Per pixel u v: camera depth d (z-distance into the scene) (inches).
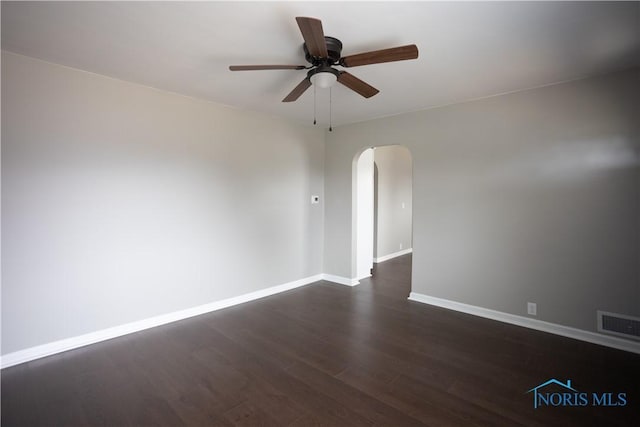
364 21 76.4
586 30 80.4
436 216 149.6
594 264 111.6
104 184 112.5
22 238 97.5
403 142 159.9
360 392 84.4
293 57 96.9
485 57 95.8
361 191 201.8
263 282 165.5
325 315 139.3
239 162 152.6
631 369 94.9
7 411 76.0
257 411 77.0
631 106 103.9
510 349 107.7
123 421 73.2
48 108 100.6
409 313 141.6
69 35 83.7
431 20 75.9
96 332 111.9
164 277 128.6
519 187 126.4
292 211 179.2
